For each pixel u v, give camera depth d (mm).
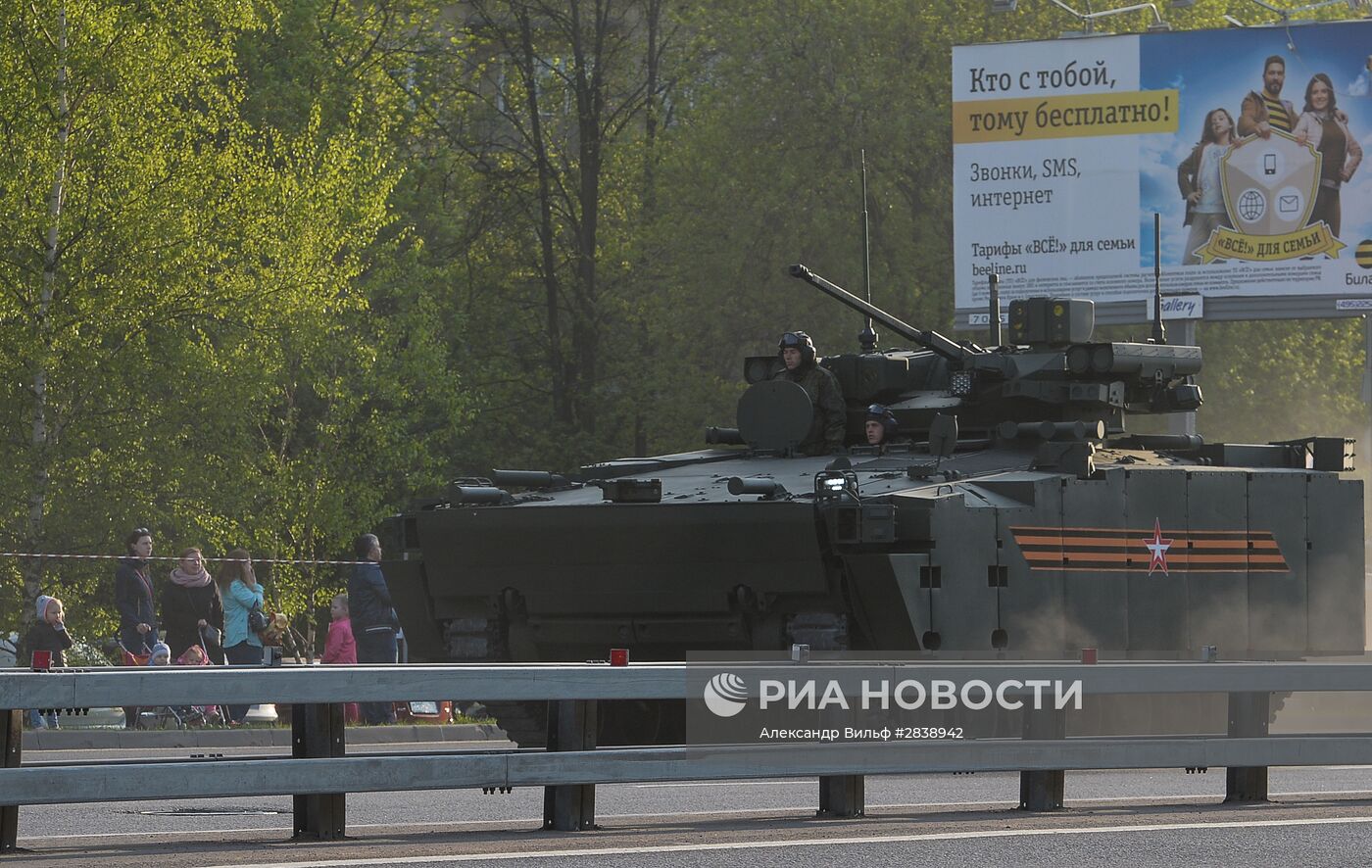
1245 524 64000
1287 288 130750
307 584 126875
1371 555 117500
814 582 55875
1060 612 58250
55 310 105438
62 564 106625
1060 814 42469
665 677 39812
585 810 39906
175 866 33969
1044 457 60281
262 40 162125
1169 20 172250
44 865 34156
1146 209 132125
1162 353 68125
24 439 107438
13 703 34000
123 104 107688
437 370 146625
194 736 74562
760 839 38094
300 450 146125
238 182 111750
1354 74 129500
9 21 105062
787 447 66375
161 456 109562
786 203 166375
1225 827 39969
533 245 197625
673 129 194125
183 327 111625
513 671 37844
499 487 64250
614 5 193250
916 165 165625
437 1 191000
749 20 174000
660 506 56938
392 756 36594
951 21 170250
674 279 176625
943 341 67125
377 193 125375
